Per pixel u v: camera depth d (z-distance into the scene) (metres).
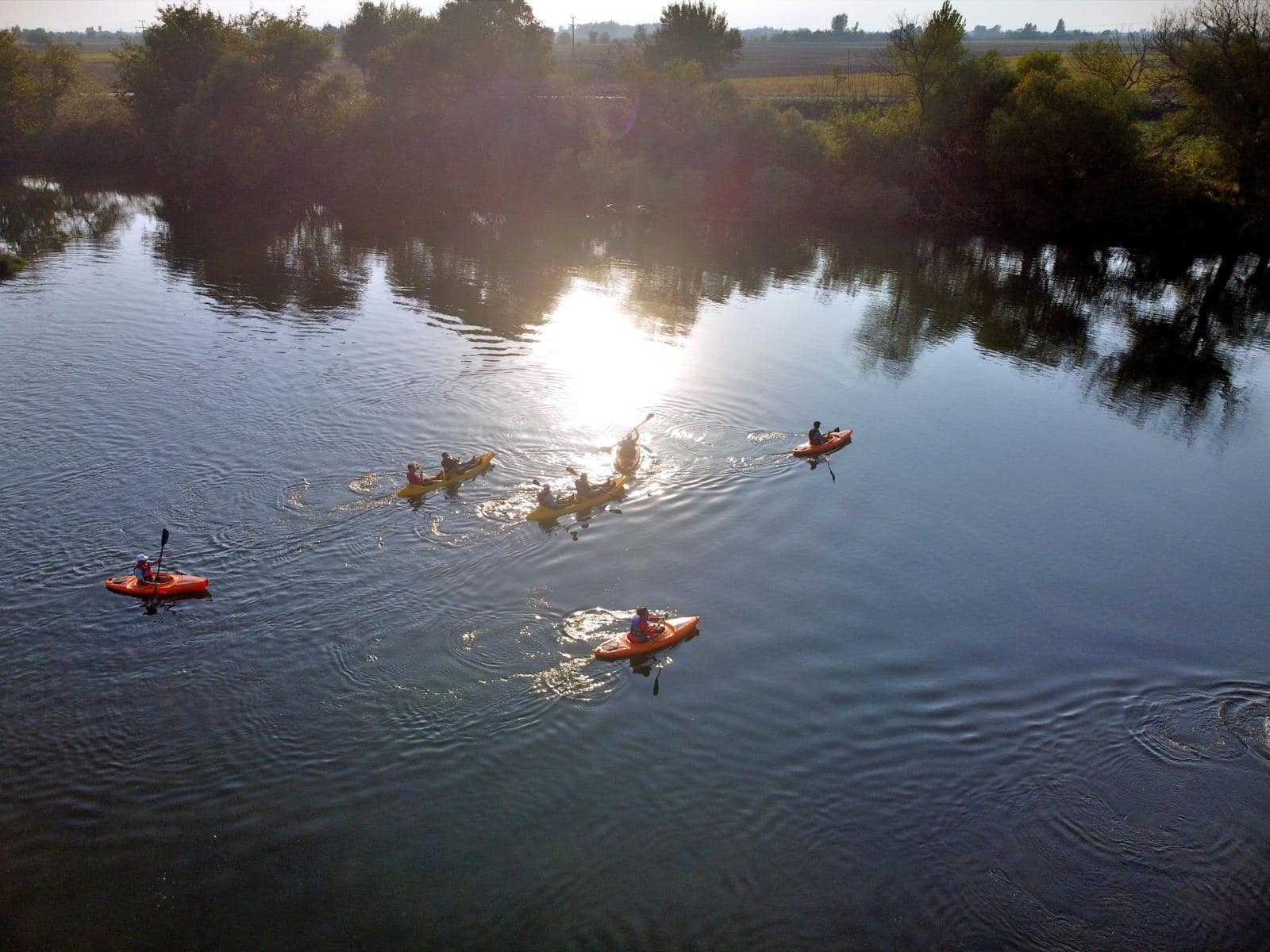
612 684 19.33
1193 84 61.28
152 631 20.33
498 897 14.54
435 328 42.19
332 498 25.89
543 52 76.81
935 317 48.03
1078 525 26.42
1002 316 48.66
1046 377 39.38
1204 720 18.77
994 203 70.62
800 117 74.69
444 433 30.28
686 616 21.56
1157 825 16.27
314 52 77.50
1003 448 31.62
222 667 19.36
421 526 24.69
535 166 75.81
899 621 21.70
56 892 14.48
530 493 26.67
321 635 20.38
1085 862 15.53
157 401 32.12
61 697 18.42
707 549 24.48
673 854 15.43
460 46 75.62
